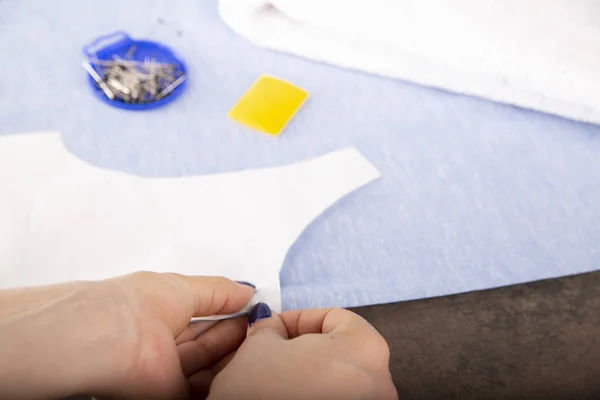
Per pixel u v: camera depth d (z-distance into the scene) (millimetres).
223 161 566
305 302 473
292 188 548
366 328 360
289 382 310
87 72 622
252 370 317
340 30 631
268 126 592
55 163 540
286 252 502
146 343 312
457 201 560
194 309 383
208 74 641
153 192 531
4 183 517
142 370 310
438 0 613
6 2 678
